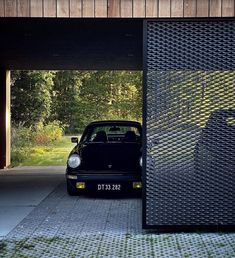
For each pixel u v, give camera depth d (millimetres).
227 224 6055
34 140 23062
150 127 6062
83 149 8828
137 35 9484
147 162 6074
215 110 6051
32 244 5664
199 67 6020
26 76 26219
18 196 8898
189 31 6004
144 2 5902
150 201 6074
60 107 33594
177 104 6051
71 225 6539
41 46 10883
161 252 5277
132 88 30000
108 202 8164
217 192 6066
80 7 5922
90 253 5285
